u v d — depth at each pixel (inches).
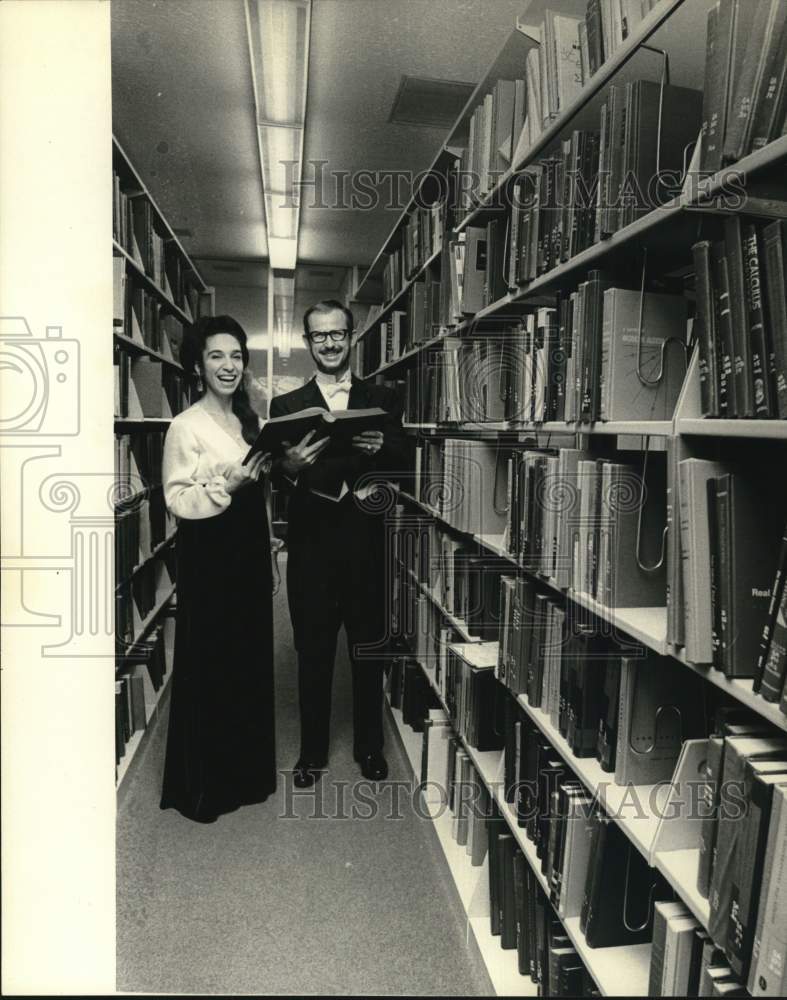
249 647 79.4
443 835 76.7
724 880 32.8
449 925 65.3
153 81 81.9
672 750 45.7
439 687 89.4
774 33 31.3
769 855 29.8
